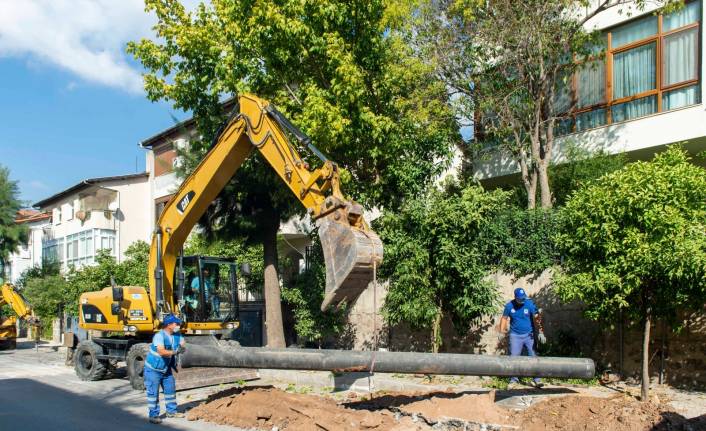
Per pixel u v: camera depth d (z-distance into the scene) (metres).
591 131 15.59
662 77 14.48
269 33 13.23
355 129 13.50
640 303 9.27
